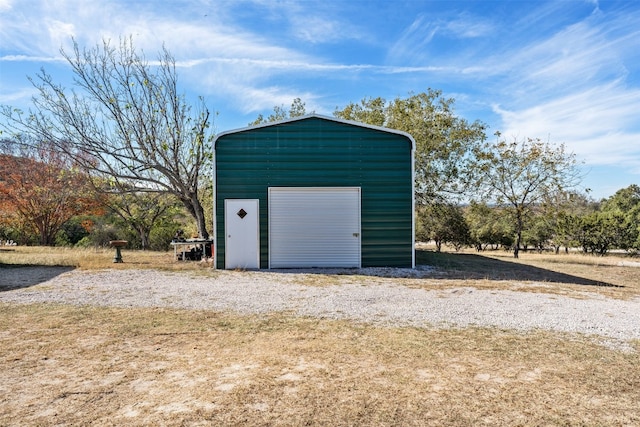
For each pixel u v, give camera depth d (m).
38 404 3.23
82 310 6.42
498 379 3.75
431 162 18.94
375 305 6.81
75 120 14.91
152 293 7.80
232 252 11.38
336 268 11.41
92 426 2.88
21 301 7.05
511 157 18.41
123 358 4.30
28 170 21.67
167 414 3.04
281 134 11.46
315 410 3.10
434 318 5.95
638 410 3.18
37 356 4.35
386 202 11.59
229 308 6.59
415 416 3.03
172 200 21.53
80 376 3.81
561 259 16.88
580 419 3.02
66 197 21.30
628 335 5.14
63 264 11.83
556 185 17.88
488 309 6.51
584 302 7.07
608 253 26.53
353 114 20.09
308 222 11.50
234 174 11.39
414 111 18.97
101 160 15.03
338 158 11.52
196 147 15.62
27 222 22.61
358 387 3.52
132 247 22.80
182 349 4.59
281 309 6.53
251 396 3.33
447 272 10.98
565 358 4.32
